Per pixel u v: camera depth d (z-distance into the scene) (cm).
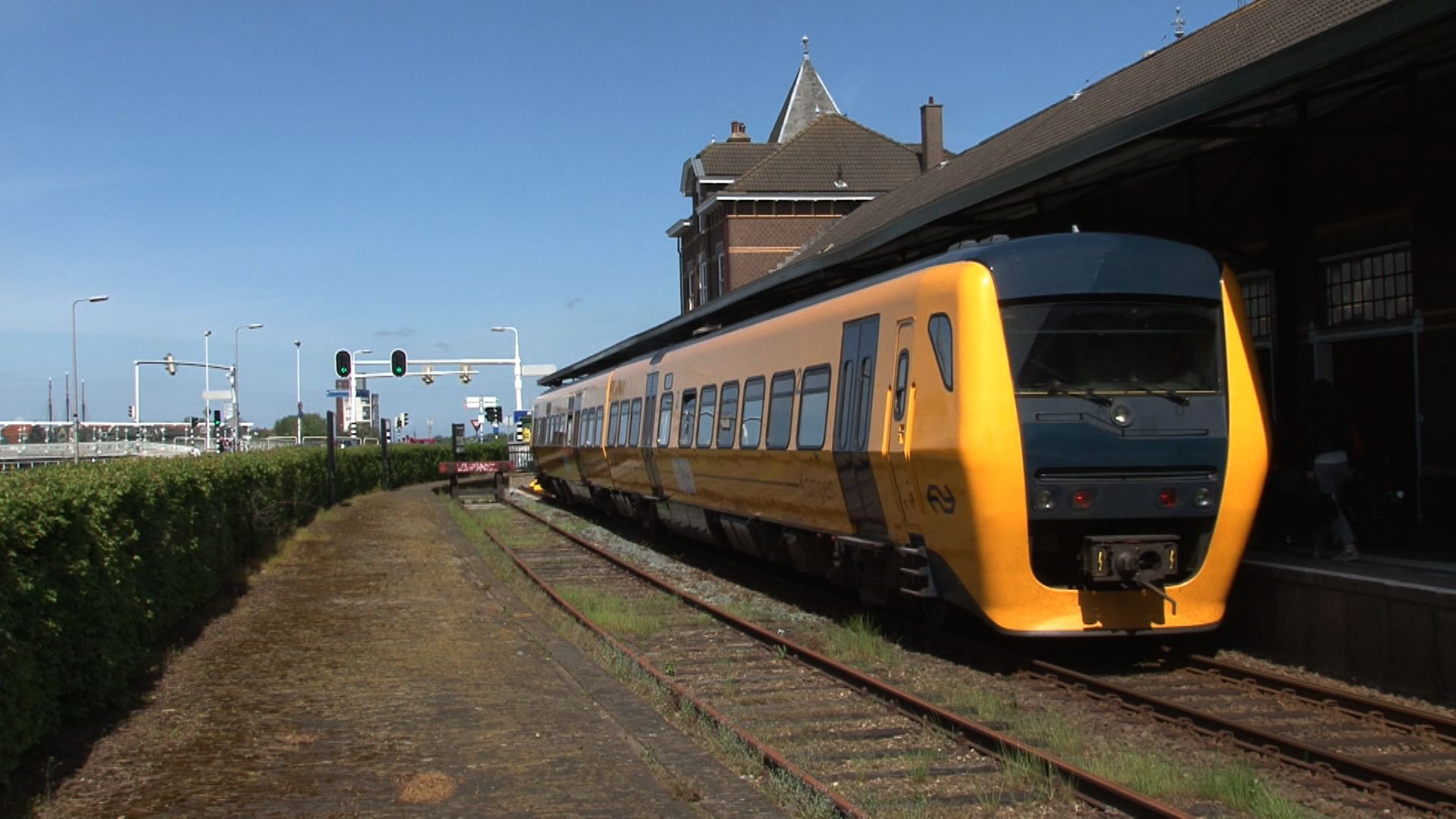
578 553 2027
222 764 705
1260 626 1019
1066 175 1205
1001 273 977
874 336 1143
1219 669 947
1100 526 982
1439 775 673
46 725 694
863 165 4381
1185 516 971
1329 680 925
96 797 640
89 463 1198
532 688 917
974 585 975
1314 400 1137
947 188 2641
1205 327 1001
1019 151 2311
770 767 679
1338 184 1367
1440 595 825
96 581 813
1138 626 970
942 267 1027
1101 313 980
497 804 622
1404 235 1278
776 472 1414
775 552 1548
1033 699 882
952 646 1080
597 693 895
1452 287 1217
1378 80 1025
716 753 718
